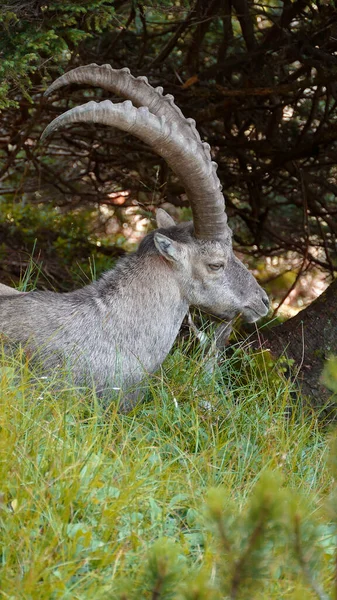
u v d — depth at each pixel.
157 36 15.72
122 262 9.48
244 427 9.18
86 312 9.14
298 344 11.19
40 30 10.09
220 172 16.53
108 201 19.59
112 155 16.70
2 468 6.84
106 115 8.51
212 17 13.63
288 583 6.30
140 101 9.18
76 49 12.67
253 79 14.42
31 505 6.60
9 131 17.47
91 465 7.14
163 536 6.70
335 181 18.28
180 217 21.19
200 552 6.56
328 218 16.88
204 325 11.06
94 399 8.22
